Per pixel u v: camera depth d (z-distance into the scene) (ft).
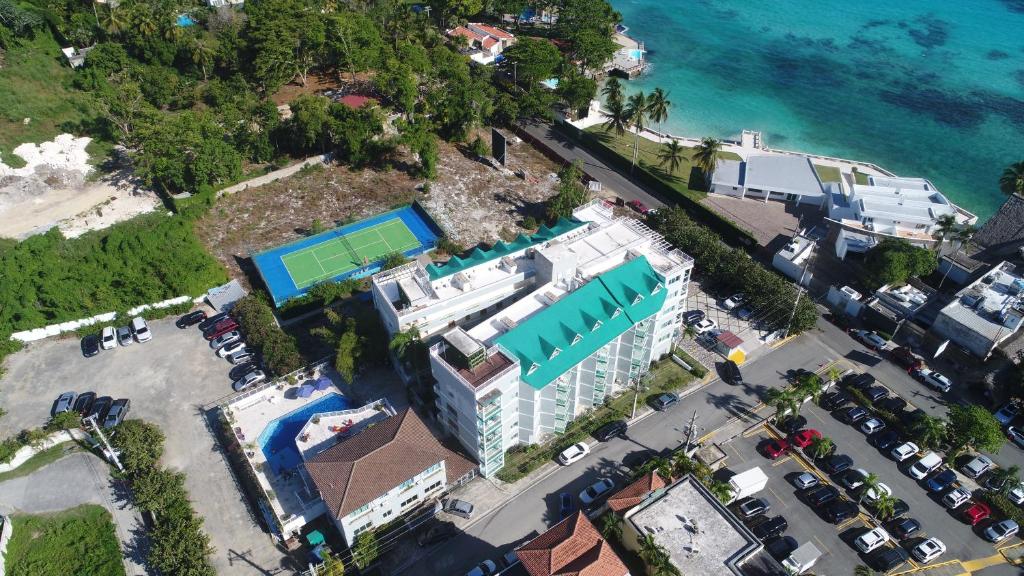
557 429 317.83
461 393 272.10
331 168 499.51
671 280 322.96
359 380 339.57
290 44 554.46
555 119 574.97
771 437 321.52
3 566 265.13
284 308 370.12
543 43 611.47
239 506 288.71
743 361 358.84
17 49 562.25
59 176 462.19
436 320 321.32
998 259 402.31
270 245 427.33
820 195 478.18
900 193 464.24
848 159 572.10
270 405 324.60
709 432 322.75
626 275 318.04
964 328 347.56
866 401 333.42
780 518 284.61
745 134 592.60
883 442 313.94
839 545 278.05
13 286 368.89
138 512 286.66
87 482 297.33
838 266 423.64
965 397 339.16
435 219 451.53
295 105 488.02
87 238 409.90
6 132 479.00
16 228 423.64
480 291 322.96
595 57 628.28
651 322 318.86
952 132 614.34
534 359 284.41
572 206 446.19
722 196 495.82
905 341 369.71
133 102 476.13
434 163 490.08
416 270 330.54
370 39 593.83
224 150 451.53
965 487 298.35
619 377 341.00
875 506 285.84
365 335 331.16
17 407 327.47
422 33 640.58
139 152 447.83
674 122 616.39
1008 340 349.41
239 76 552.00
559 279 323.57
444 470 281.54
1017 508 288.51
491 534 280.92
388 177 495.41
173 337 366.63
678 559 241.35
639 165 524.52
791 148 586.86
